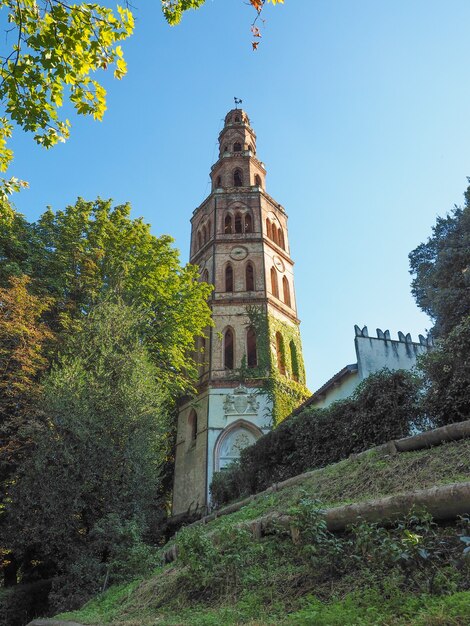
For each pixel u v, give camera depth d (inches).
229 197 1556.3
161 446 800.9
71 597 541.3
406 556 193.2
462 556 187.2
